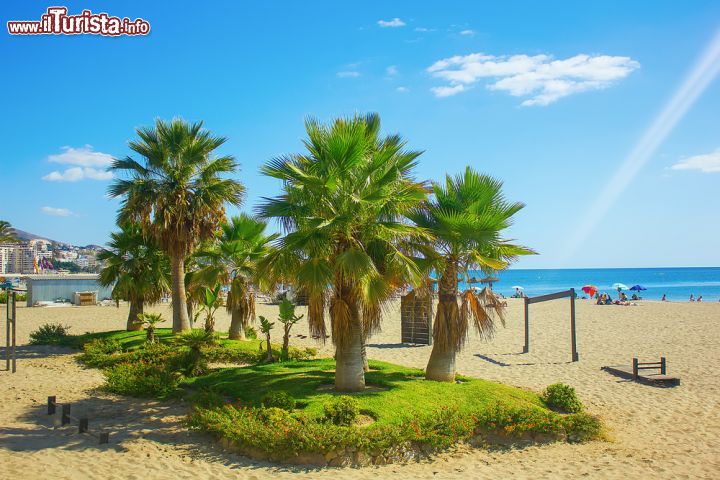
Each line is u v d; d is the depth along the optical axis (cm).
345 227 1165
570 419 1152
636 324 3191
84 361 1833
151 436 1035
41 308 4041
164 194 1966
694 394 1536
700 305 4650
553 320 3503
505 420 1102
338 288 1207
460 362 2012
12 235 4419
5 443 960
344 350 1222
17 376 1602
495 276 1330
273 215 1141
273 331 2917
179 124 2025
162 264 2298
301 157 1246
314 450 918
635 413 1350
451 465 957
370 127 1305
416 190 1254
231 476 849
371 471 904
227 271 2067
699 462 1006
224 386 1327
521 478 904
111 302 4444
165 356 1672
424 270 1308
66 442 980
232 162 2088
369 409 1078
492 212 1312
